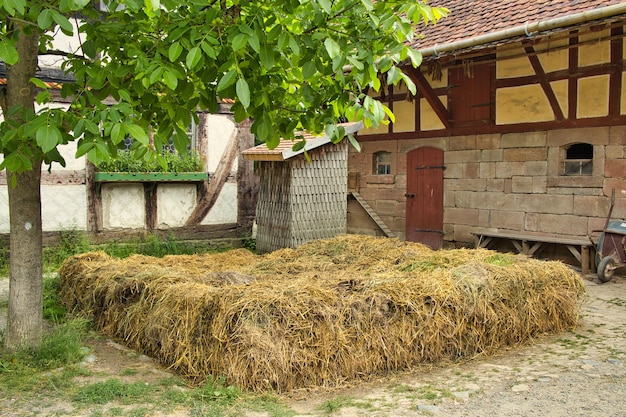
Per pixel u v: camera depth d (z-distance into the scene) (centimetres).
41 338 464
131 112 354
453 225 1071
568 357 475
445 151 1080
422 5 409
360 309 426
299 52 372
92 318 554
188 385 396
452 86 1062
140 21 423
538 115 934
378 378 423
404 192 1162
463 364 459
